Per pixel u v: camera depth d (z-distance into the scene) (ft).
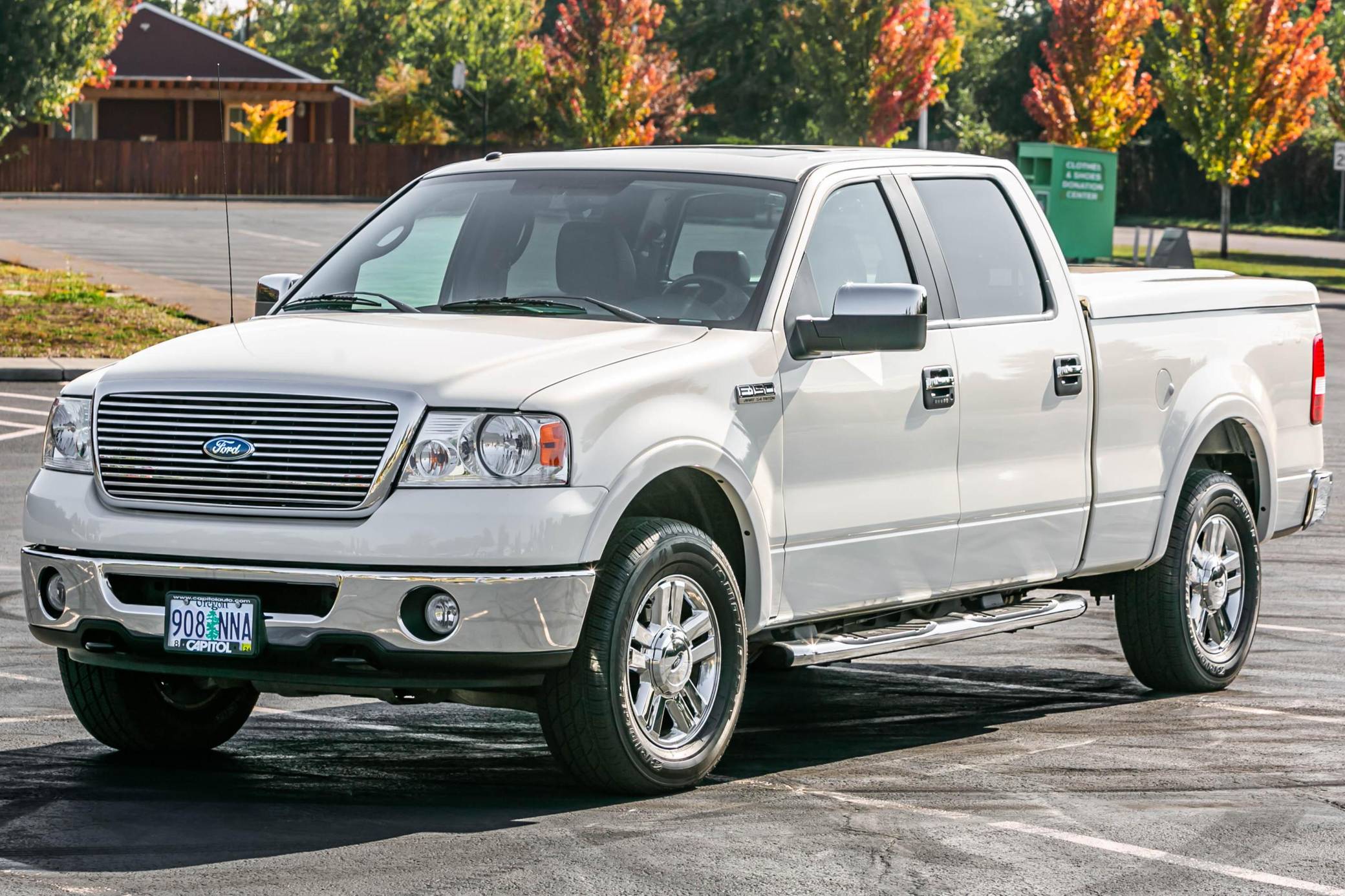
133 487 22.57
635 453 22.25
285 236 157.48
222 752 25.90
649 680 23.06
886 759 25.82
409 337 23.50
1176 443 30.68
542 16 312.50
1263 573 42.16
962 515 26.86
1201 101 171.01
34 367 74.74
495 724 27.86
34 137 227.40
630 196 26.40
